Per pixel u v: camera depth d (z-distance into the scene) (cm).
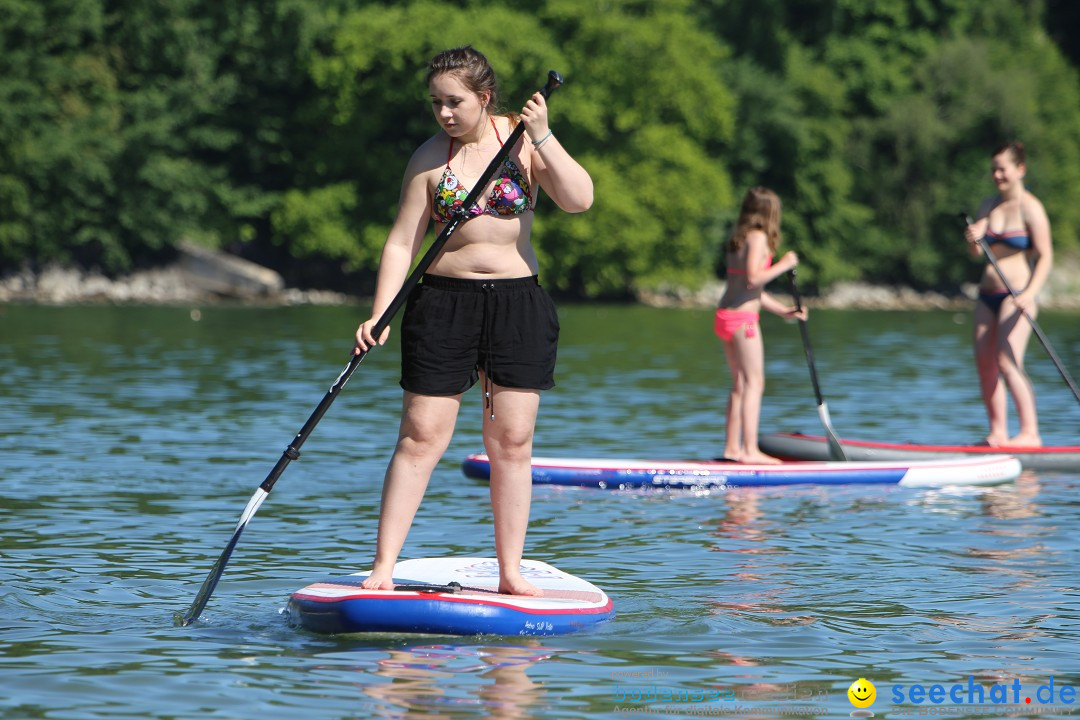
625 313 12975
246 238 14212
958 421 4381
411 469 1789
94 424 3972
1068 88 18262
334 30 14675
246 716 1355
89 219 13550
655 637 1684
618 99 14762
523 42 13762
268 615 1794
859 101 17738
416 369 1764
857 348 8200
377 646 1633
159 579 2008
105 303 12619
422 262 1736
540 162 1767
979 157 17225
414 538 2370
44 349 6944
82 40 14100
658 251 14875
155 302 13000
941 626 1745
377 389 5131
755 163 16362
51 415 4175
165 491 2834
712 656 1598
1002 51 18125
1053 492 3011
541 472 3089
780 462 3200
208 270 13638
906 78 17500
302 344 7638
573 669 1538
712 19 17075
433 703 1401
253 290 13650
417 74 13862
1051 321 12606
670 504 2830
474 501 2775
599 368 6369
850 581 2025
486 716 1360
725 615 1800
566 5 14275
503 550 1800
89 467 3138
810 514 2691
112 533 2373
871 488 3072
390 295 1773
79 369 5828
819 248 16788
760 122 16338
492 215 1758
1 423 3956
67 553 2188
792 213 16675
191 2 14362
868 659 1588
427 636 1680
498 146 1783
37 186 13450
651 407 4666
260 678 1488
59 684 1456
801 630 1720
